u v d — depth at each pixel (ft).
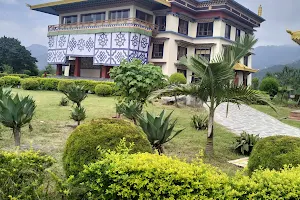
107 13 96.58
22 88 72.02
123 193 9.77
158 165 10.16
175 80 72.28
